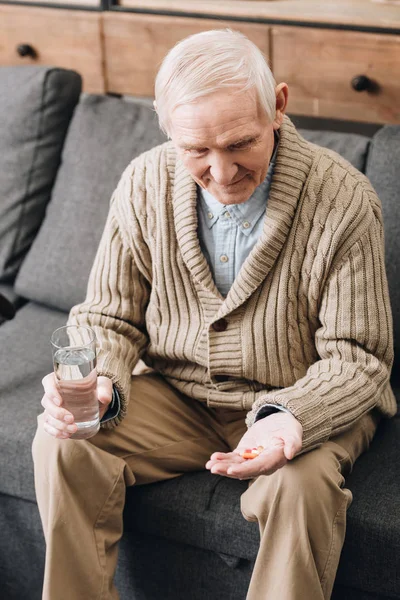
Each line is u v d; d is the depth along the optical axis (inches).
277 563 60.1
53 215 93.7
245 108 57.4
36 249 94.0
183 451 70.2
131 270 71.4
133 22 103.2
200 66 57.0
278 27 95.9
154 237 69.0
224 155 58.4
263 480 61.6
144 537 70.5
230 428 71.4
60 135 96.7
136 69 105.8
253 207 65.7
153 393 71.9
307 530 59.6
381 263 65.4
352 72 94.1
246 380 69.2
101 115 92.8
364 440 68.9
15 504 75.8
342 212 63.7
